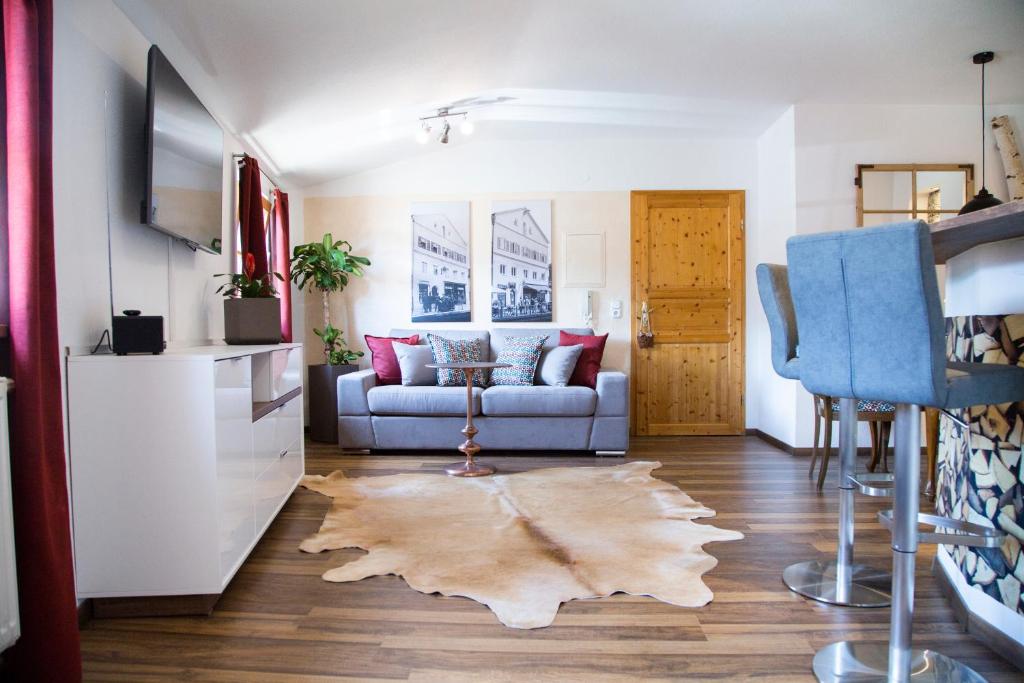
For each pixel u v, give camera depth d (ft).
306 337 17.13
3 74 4.89
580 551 7.71
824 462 10.94
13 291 4.56
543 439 14.07
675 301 16.87
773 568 7.19
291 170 15.08
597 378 14.33
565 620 5.90
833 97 13.62
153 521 5.97
